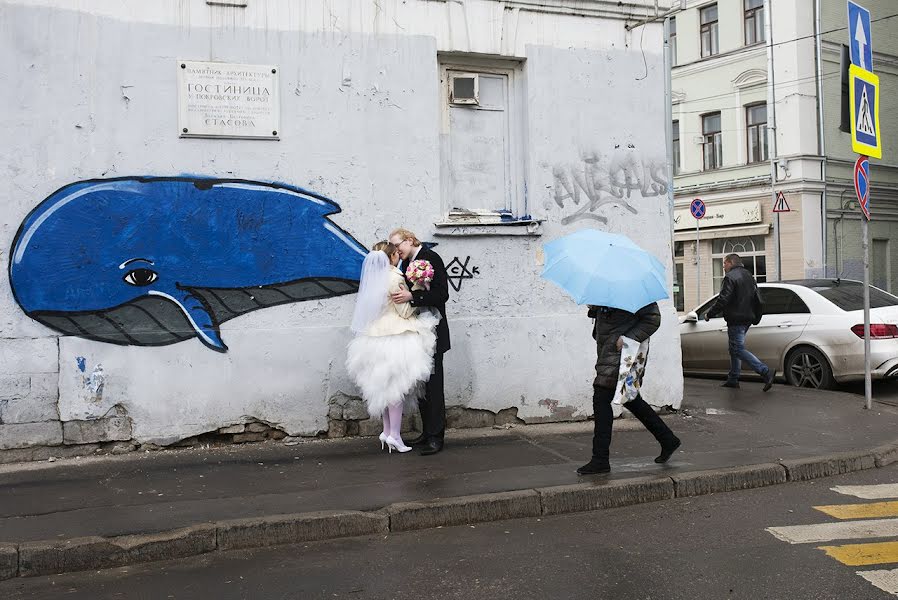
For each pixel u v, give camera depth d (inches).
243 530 199.2
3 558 181.2
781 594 163.2
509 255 327.6
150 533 193.9
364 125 308.7
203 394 288.5
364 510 211.8
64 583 178.1
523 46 331.6
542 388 329.7
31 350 271.6
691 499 238.4
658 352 347.6
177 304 286.2
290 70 299.4
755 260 1051.9
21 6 270.7
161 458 272.5
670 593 164.7
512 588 169.2
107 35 279.4
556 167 335.6
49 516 208.4
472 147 334.3
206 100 289.3
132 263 281.7
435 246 318.0
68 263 275.3
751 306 417.7
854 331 413.7
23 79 271.0
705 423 327.0
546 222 333.1
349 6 306.8
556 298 333.7
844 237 1034.7
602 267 232.4
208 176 290.4
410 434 309.7
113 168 280.1
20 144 270.8
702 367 488.7
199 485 238.4
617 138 345.1
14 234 270.4
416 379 272.1
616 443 293.0
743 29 1065.5
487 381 323.0
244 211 294.0
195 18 288.8
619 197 345.1
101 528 197.9
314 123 302.4
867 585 167.2
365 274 279.1
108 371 279.0
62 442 274.5
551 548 195.3
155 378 283.9
